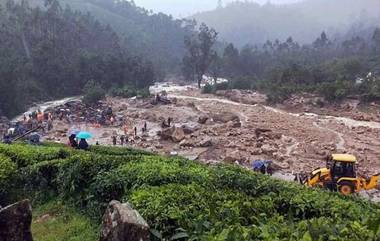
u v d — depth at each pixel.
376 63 115.88
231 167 18.36
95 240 11.85
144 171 13.92
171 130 51.25
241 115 68.19
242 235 9.02
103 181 13.77
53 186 15.52
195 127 55.81
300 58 146.75
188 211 10.73
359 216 11.92
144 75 119.38
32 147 19.95
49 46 107.44
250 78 120.31
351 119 65.75
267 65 147.75
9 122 66.69
